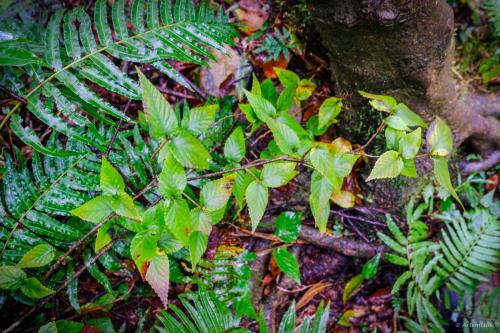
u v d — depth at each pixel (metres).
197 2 2.65
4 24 2.05
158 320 2.26
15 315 2.02
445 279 2.71
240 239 2.47
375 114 2.28
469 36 3.07
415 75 1.96
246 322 2.49
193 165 1.42
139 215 1.57
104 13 1.83
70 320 2.03
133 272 2.25
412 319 2.68
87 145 1.97
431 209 2.73
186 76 2.71
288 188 2.65
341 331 2.67
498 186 2.97
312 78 2.66
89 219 1.45
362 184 2.69
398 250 2.55
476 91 3.02
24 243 1.85
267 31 2.71
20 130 1.64
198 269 2.26
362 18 1.61
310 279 2.73
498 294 2.59
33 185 1.87
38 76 1.69
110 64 1.77
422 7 1.58
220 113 2.38
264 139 2.62
